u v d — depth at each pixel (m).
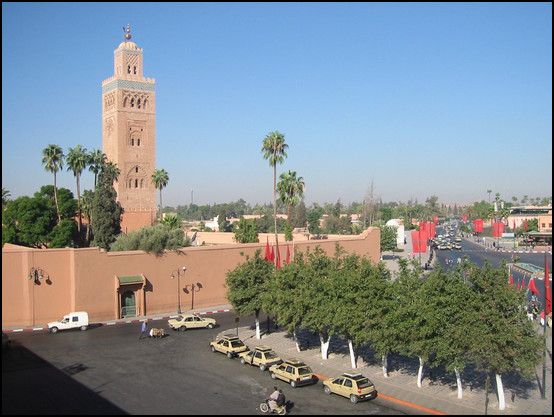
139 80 95.06
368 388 26.64
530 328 25.75
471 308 26.11
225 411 24.58
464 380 30.14
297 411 25.09
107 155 96.94
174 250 49.00
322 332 34.56
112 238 73.94
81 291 43.44
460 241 144.88
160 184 94.62
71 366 31.03
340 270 33.94
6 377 28.55
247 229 79.38
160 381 28.75
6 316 41.16
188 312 48.66
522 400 26.77
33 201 72.75
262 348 32.56
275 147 65.75
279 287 35.75
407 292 29.05
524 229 143.25
